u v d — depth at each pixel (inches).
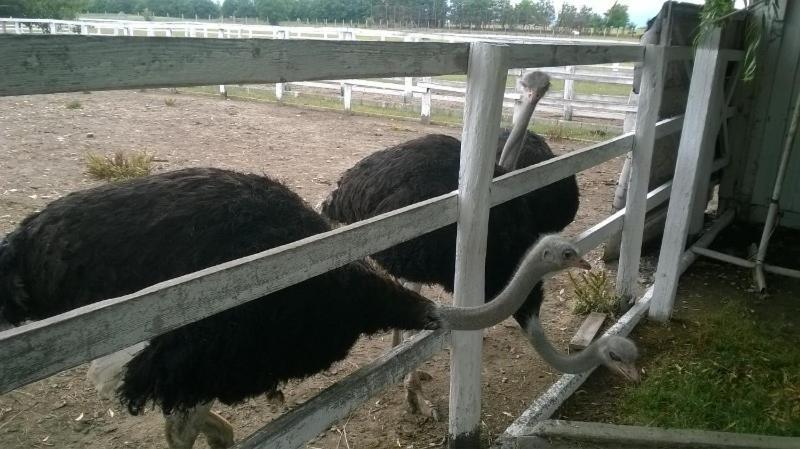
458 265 117.6
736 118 268.5
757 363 166.9
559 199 180.2
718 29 167.6
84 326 60.8
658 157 238.1
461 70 108.4
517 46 114.7
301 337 100.7
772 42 254.7
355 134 435.8
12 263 101.3
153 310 66.7
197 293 70.8
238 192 105.5
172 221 98.0
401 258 138.1
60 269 97.6
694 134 173.9
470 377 127.1
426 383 159.6
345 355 110.8
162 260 95.9
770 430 139.3
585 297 195.3
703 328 184.4
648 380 157.5
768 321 193.6
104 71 61.2
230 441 118.9
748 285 219.0
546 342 115.5
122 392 96.2
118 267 96.1
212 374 94.7
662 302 187.8
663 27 185.5
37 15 1016.2
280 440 89.4
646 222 238.5
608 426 136.1
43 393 146.4
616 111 476.7
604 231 175.6
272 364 99.5
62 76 58.4
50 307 100.3
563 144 426.9
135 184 104.7
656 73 176.1
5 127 407.2
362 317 108.2
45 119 443.2
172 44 66.2
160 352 92.7
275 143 397.7
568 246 91.8
